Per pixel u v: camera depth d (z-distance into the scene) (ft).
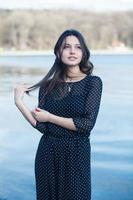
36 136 38.14
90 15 242.78
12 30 245.04
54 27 241.55
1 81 89.76
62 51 13.84
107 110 53.01
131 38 244.42
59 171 13.60
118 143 35.19
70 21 242.58
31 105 53.06
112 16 242.78
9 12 246.68
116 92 70.79
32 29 243.81
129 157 30.63
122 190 23.58
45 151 13.66
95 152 32.12
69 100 13.56
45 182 13.73
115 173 26.73
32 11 245.45
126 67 128.06
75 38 13.83
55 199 13.73
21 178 25.70
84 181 13.58
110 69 120.06
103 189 23.73
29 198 22.41
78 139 13.56
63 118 13.42
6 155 31.37
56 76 13.93
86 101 13.51
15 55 228.22
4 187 24.03
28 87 14.28
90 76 13.75
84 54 13.88
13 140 36.47
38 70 121.08
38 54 230.89
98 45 240.53
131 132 39.70
